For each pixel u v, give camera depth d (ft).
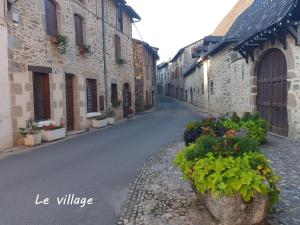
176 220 12.21
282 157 22.26
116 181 17.58
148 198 14.74
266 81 34.91
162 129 41.57
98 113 47.83
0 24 27.02
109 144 30.17
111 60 55.72
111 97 56.29
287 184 16.16
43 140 31.94
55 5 36.99
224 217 10.90
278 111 32.14
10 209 13.60
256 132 26.48
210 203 11.76
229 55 50.65
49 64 34.47
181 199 14.44
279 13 28.37
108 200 14.58
